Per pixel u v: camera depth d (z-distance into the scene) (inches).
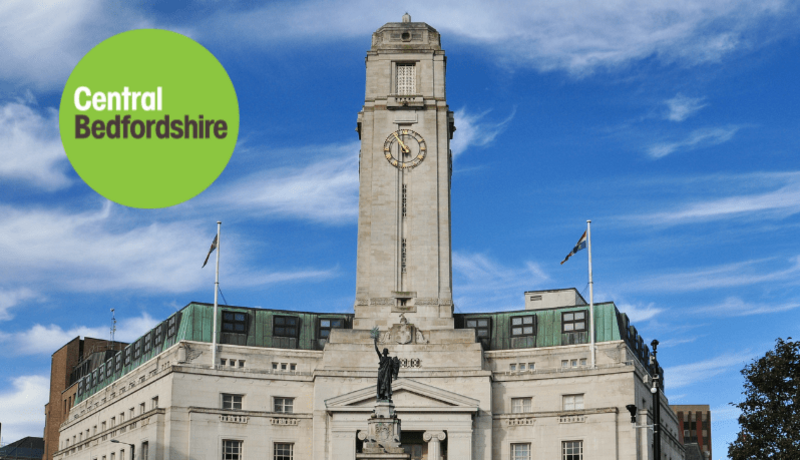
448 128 5713.6
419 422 4918.8
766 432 3683.6
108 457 5467.5
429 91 5639.8
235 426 4977.9
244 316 5344.5
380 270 5364.2
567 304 5757.9
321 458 4923.7
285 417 5044.3
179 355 5142.7
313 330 5413.4
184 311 5339.6
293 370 5280.5
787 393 3735.2
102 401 5925.2
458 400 4931.1
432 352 5132.9
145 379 5344.5
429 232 5428.2
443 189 5502.0
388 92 5644.7
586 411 4918.8
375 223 5438.0
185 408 4945.9
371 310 5295.3
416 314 5290.4
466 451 4881.9
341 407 4899.1
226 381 5044.3
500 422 5044.3
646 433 4911.4
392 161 5526.6
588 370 5014.8
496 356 5300.2
